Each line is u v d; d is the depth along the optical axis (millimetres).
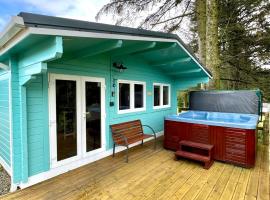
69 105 3576
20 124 2924
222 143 4004
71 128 3617
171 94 7160
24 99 2893
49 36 2105
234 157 3855
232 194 2750
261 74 9352
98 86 4160
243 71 9523
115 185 3000
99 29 2486
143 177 3281
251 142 3674
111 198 2635
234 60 9289
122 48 3928
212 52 7062
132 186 2973
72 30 2184
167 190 2854
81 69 3758
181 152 4109
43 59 2305
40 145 3145
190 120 4457
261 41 8398
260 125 5941
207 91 6195
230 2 8422
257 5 8125
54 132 3334
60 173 3410
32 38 2176
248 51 9008
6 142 3443
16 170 2916
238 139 3803
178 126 4676
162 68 6223
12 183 2895
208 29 7090
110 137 4465
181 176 3330
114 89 4574
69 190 2850
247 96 5512
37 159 3109
